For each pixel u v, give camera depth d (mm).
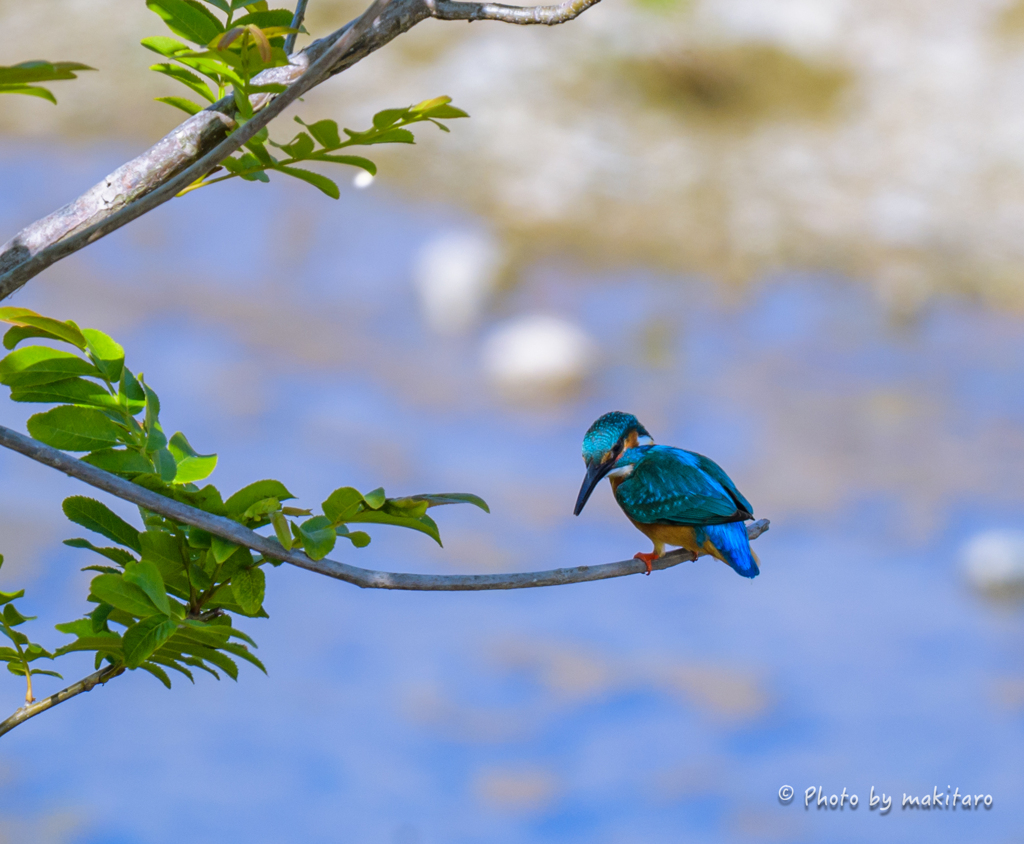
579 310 21656
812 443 18062
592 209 24156
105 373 2969
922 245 23500
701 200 24547
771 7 28375
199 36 2785
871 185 25047
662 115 26359
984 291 22625
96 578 2564
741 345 20984
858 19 28656
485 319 21281
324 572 2748
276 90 2633
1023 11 29344
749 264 23078
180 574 2863
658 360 20297
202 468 2947
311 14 25281
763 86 27094
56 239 2805
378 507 2795
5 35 26203
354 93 25297
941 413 19000
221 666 2938
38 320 2896
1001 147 25906
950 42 28438
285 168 2752
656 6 28219
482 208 24188
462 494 2900
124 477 2836
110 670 2898
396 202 24219
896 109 26766
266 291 21641
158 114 25609
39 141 24609
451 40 27375
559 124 25859
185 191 2816
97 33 26938
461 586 2908
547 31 27609
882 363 20578
